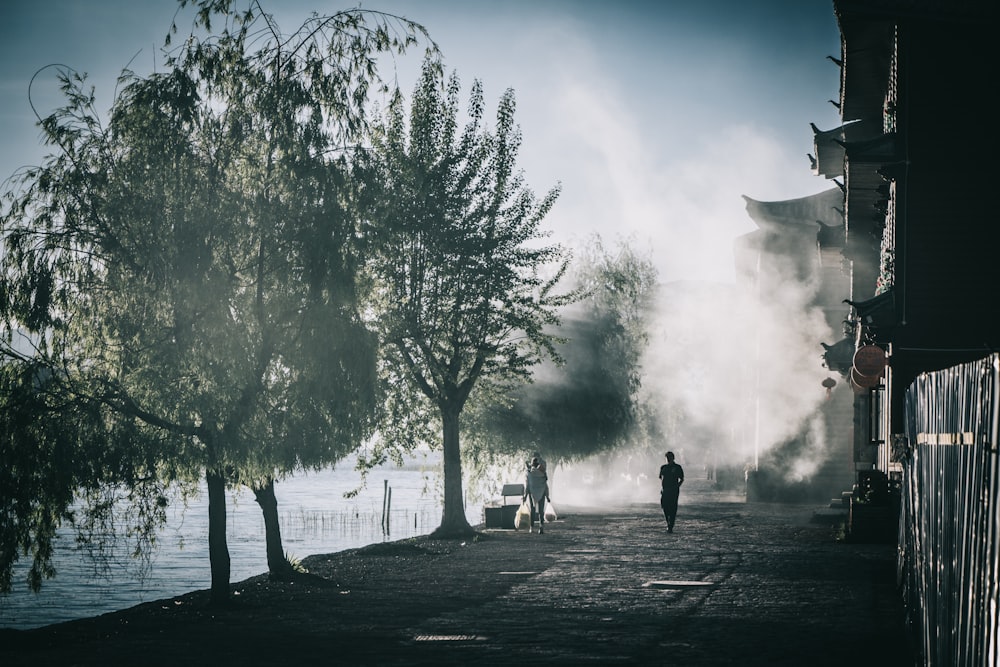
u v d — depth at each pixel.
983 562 5.07
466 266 27.69
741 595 15.30
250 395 14.27
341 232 14.70
